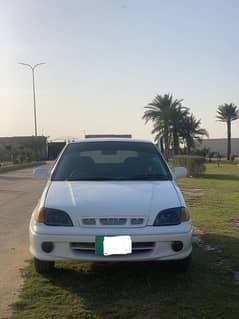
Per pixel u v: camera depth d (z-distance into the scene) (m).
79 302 5.47
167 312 5.14
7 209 13.67
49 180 7.03
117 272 6.58
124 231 5.77
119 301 5.48
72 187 6.56
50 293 5.79
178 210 6.07
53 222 5.95
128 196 6.18
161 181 6.91
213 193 18.20
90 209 5.92
